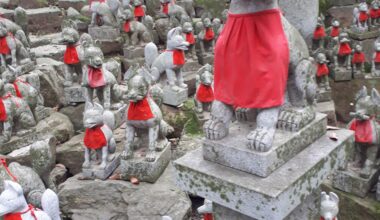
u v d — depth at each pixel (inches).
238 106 107.3
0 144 223.1
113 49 342.3
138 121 200.8
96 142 206.8
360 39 395.2
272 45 98.3
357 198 199.5
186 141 241.0
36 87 255.0
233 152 104.7
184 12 383.6
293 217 120.3
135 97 191.9
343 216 204.8
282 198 95.2
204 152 111.4
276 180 99.0
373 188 203.2
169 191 200.7
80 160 241.8
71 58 267.6
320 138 119.3
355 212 198.8
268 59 98.7
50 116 260.4
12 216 163.6
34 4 390.3
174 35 266.4
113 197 205.8
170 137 267.6
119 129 254.5
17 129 232.7
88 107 212.1
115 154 223.6
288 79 110.9
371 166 197.0
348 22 453.7
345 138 119.3
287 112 110.8
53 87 275.7
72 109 271.9
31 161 204.8
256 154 100.1
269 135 101.3
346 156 122.2
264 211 96.1
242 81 102.4
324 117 119.5
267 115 103.2
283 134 108.5
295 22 111.6
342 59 358.9
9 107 223.1
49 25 375.2
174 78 272.8
